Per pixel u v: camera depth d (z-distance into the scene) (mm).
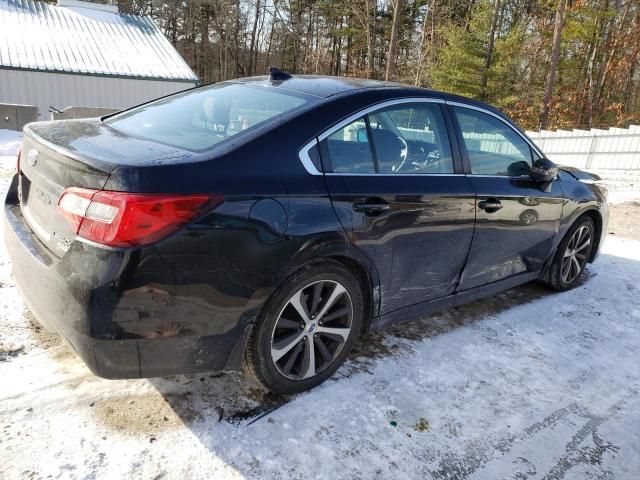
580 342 3398
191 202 1896
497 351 3148
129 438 2090
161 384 2457
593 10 29312
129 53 21078
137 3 50906
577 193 4047
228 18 46312
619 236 6656
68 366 2516
